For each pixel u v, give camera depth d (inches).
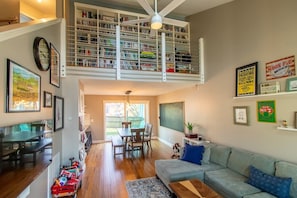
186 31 206.1
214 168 125.9
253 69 120.8
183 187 94.1
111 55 174.9
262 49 115.6
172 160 144.6
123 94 299.9
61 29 136.5
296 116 94.0
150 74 160.6
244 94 127.9
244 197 85.6
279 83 103.9
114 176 150.1
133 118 325.1
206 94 174.2
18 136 62.7
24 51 74.4
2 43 58.4
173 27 201.0
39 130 82.7
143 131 217.8
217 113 158.1
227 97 146.3
